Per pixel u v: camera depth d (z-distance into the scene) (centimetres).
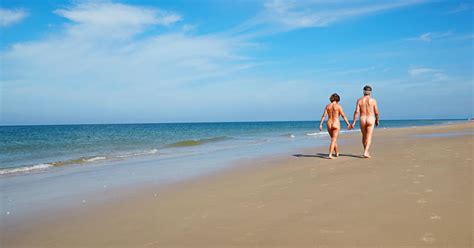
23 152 1841
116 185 796
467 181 634
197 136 3716
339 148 1446
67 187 793
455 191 566
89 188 771
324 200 552
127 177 912
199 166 1077
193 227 453
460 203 498
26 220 524
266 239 397
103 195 688
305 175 795
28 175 1010
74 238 437
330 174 788
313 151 1420
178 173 946
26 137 3588
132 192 707
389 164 888
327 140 2261
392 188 608
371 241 376
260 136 3372
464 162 852
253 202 568
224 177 841
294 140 2403
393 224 425
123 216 525
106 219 513
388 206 500
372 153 1175
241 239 402
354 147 1455
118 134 4431
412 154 1069
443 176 689
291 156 1247
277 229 428
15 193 734
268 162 1094
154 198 640
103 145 2306
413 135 2248
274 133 4222
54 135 4153
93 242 419
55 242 426
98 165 1224
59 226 490
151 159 1377
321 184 679
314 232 411
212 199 606
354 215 466
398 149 1257
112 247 399
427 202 510
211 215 503
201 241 402
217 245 387
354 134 2862
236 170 951
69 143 2530
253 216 488
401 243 368
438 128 3444
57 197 684
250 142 2366
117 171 1037
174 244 397
